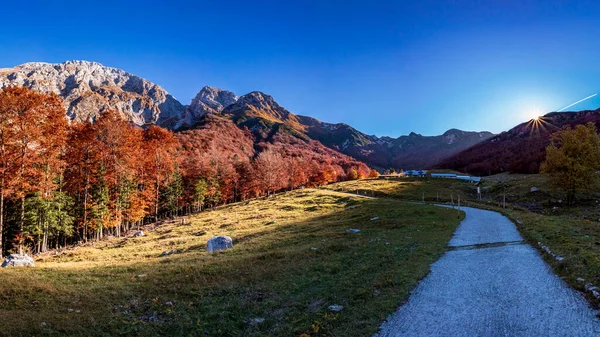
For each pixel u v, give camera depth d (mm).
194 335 11586
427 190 95000
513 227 32719
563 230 24531
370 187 106875
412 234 31016
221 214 72688
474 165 178375
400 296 13734
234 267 21359
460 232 31703
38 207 46562
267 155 119188
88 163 52531
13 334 11172
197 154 125062
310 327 11430
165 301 15086
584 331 9625
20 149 36062
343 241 29750
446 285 15000
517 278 15273
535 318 10742
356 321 11594
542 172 63531
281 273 19484
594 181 57656
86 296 15523
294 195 93562
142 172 69062
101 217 54719
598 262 14703
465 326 10531
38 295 15273
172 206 84312
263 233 42406
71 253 38000
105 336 11523
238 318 12977
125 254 35000
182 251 35438
